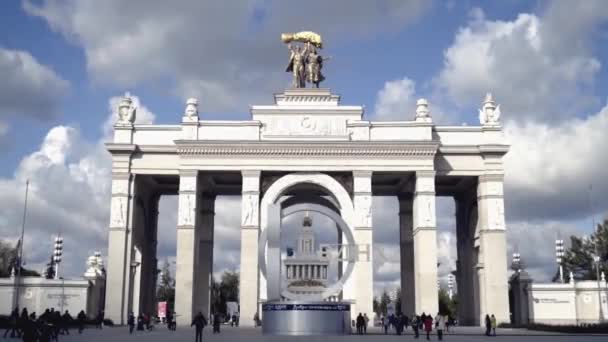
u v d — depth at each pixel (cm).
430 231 5844
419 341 3759
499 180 6106
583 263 8806
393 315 5366
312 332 4047
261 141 5928
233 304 7669
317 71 6450
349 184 6119
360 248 5762
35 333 2509
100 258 6362
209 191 6769
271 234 4162
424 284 5753
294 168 5969
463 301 6844
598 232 8712
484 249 5991
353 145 5941
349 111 6112
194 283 5844
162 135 6194
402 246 6706
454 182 6588
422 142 5919
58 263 6694
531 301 6025
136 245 6397
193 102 6156
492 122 6300
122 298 5822
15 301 5794
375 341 3547
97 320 5438
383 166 5966
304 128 6078
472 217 6738
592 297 5981
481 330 5384
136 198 6225
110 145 6050
